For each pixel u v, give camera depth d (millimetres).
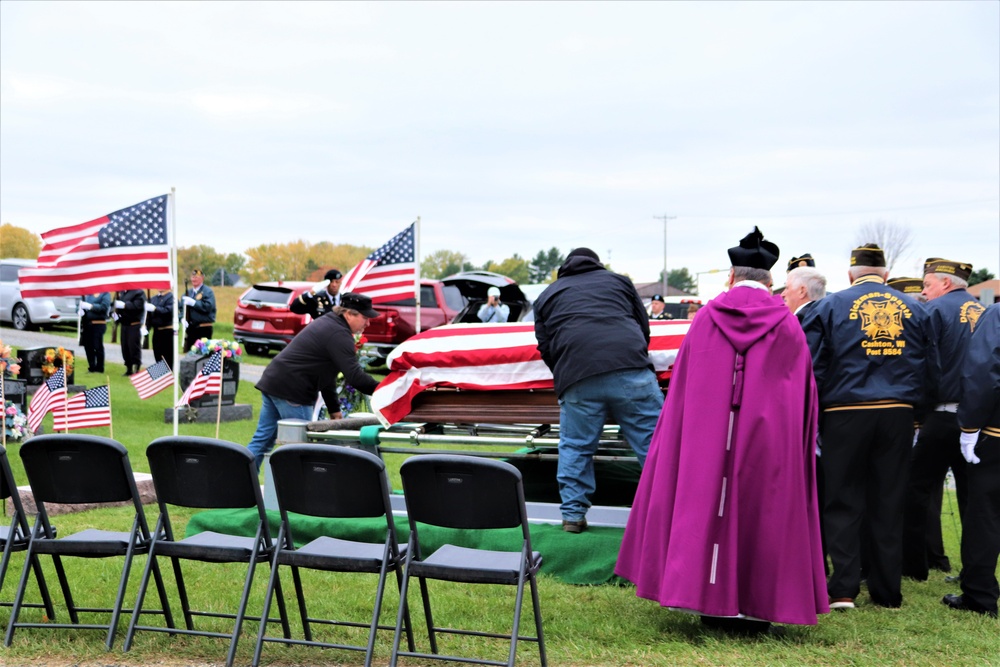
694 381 4609
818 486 5926
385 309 19250
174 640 4398
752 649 4328
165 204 9031
